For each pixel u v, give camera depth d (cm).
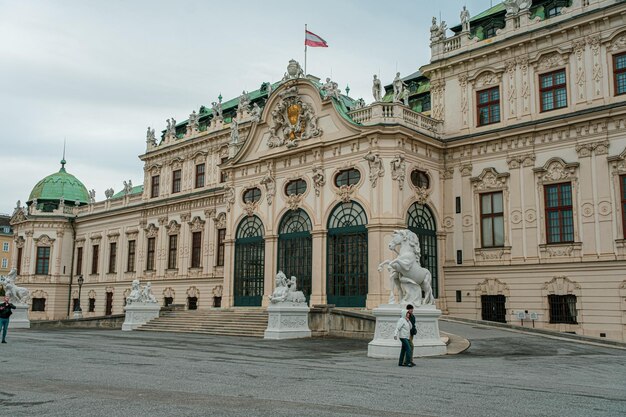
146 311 4150
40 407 1084
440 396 1220
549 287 3325
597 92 3281
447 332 2730
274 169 4200
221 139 5466
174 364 1830
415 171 3722
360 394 1241
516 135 3562
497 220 3631
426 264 3716
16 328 4234
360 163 3697
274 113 4247
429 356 2097
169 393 1248
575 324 3209
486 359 2000
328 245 3816
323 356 2133
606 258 3123
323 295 3759
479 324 3094
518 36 3603
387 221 3519
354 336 3084
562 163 3353
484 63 3800
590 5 3347
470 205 3744
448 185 3875
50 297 6969
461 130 3866
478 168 3744
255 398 1188
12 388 1310
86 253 6919
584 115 3266
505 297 3506
